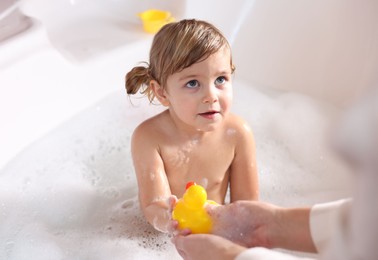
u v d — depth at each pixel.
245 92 1.48
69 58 1.37
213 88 0.91
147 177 1.01
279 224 0.70
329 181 1.24
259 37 1.46
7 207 1.13
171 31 0.94
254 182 1.07
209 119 0.92
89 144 1.32
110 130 1.36
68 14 1.56
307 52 1.41
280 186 1.23
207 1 1.50
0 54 1.20
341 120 0.37
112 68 1.41
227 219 0.76
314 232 0.64
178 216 0.79
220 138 1.04
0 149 1.18
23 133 1.23
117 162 1.30
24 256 1.02
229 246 0.66
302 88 1.44
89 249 1.04
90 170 1.27
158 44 0.96
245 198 1.06
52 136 1.28
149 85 1.02
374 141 0.35
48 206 1.15
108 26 1.53
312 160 1.29
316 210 0.65
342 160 0.39
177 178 1.04
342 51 1.33
